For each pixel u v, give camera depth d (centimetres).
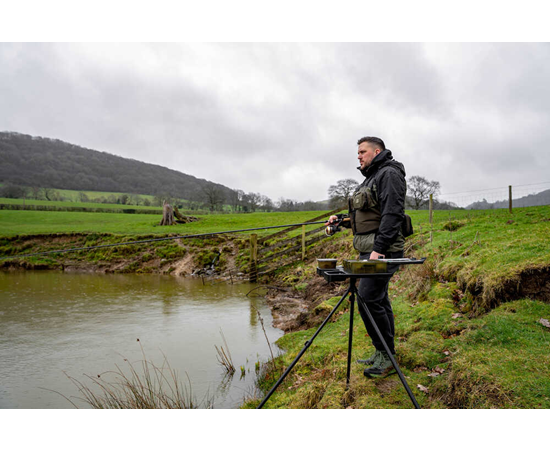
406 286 652
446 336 405
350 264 255
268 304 934
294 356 477
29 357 575
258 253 1424
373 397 304
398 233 297
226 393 432
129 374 505
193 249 1694
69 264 1711
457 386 291
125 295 1072
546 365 286
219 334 680
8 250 1895
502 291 427
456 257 630
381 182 290
